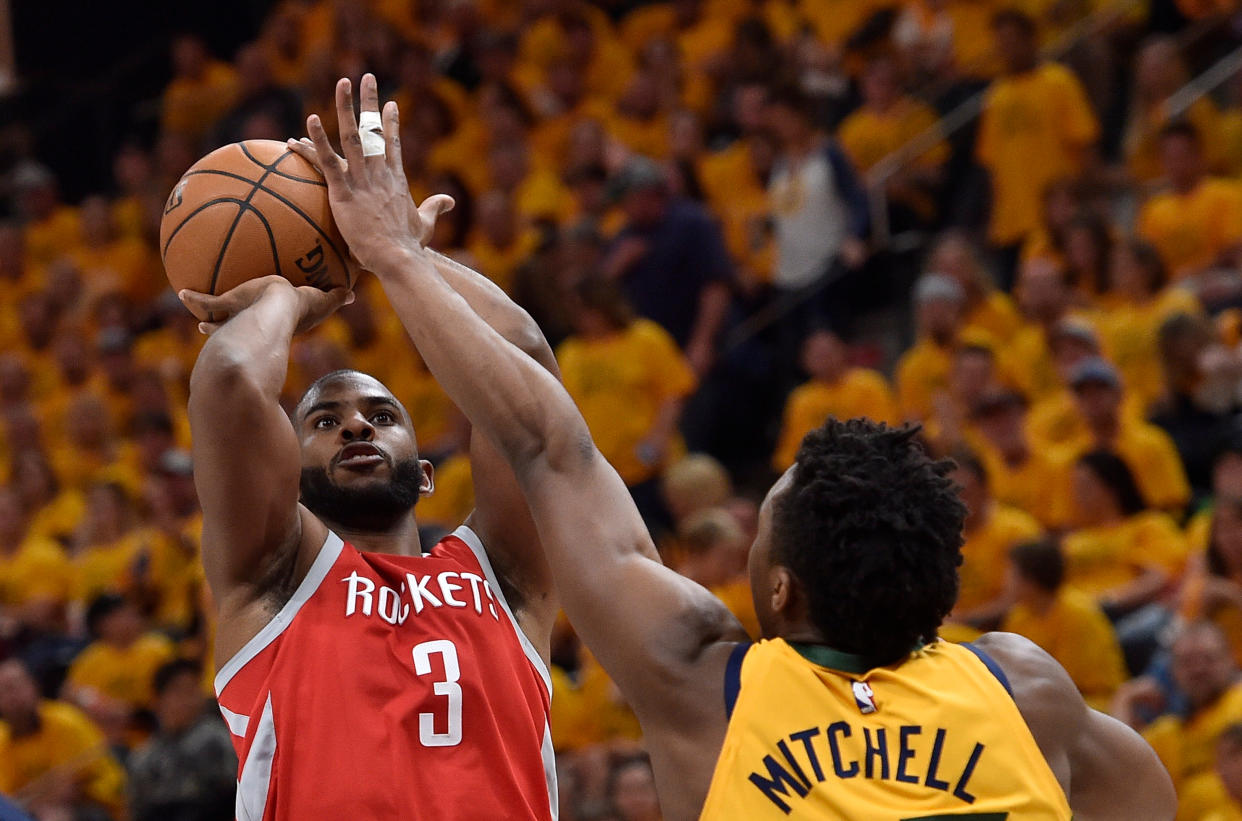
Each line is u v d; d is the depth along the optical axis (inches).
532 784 225.5
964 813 175.2
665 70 867.4
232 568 223.0
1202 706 427.8
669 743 185.8
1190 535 517.0
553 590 247.8
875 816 173.5
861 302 738.8
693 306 696.4
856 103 796.0
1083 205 663.1
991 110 708.0
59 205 1070.4
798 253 726.5
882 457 187.2
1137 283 621.3
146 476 756.6
